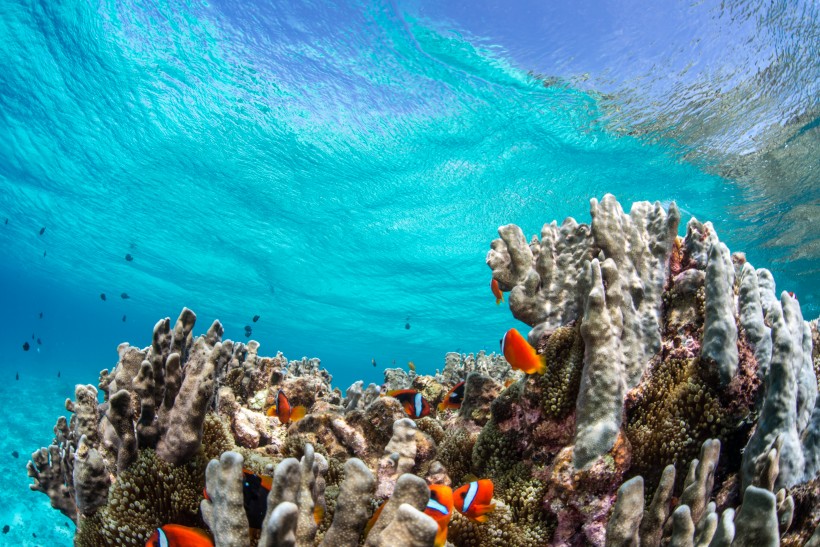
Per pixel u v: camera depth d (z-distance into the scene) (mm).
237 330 50062
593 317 2951
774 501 1816
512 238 3736
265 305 35656
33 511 13031
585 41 10438
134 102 15898
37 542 11672
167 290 37469
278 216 21062
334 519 1936
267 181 18438
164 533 2195
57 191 24000
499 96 12211
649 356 3121
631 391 3014
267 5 11398
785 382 2508
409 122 13789
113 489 2791
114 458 3096
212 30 12398
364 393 5590
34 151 20953
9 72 16516
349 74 12672
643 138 12789
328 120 14523
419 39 11094
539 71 11234
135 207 23219
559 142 13516
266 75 13367
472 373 4059
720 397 2852
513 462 3246
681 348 3088
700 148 12891
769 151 12727
